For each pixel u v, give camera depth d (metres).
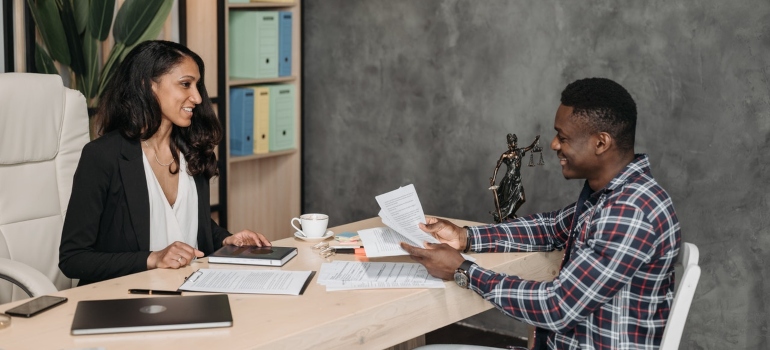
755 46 3.11
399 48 4.13
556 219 2.41
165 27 3.76
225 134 4.07
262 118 4.32
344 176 4.46
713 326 3.34
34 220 2.72
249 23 4.21
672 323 1.81
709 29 3.21
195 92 2.49
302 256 2.35
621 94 1.92
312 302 1.93
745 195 3.20
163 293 1.96
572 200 3.64
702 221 3.32
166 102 2.46
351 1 4.28
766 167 3.14
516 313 1.95
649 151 3.44
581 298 1.85
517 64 3.73
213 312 1.78
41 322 1.75
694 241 3.36
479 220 3.96
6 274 2.38
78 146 2.83
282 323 1.78
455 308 2.12
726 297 3.30
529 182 3.78
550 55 3.63
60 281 2.80
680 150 3.35
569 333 1.96
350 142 4.40
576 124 1.93
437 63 4.00
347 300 1.95
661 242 1.83
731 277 3.27
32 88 2.69
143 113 2.45
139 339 1.66
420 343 3.05
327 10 4.39
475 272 2.03
